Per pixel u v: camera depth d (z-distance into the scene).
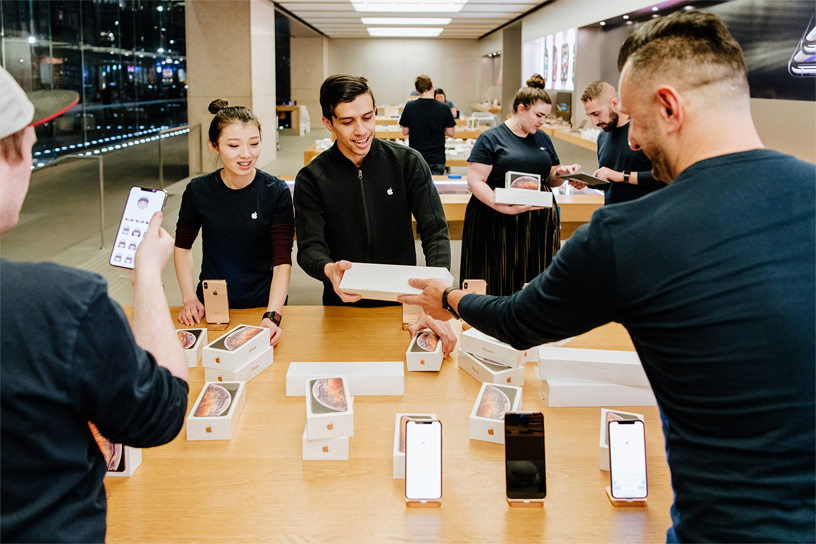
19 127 0.79
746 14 4.63
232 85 10.70
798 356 0.84
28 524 0.78
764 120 4.39
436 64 22.30
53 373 0.77
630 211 0.97
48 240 5.71
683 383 0.92
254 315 2.31
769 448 0.85
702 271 0.89
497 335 1.21
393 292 1.67
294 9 12.96
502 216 3.31
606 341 2.09
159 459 1.44
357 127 2.08
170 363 1.01
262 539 1.18
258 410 1.66
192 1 10.41
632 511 1.28
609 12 7.73
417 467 1.30
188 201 2.33
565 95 10.27
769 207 0.90
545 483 1.29
